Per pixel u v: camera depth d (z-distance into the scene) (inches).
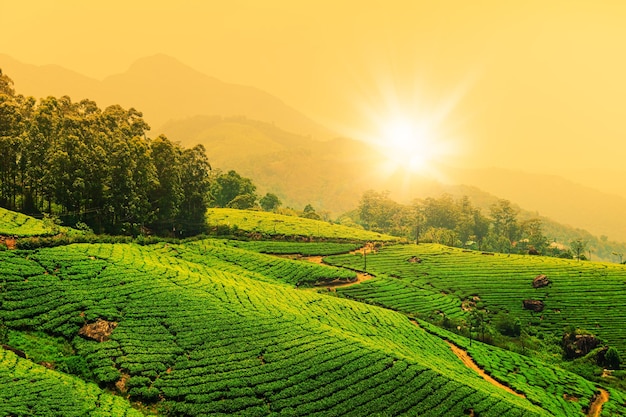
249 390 2060.8
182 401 1945.1
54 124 4008.4
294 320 2753.4
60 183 3791.8
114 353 2117.4
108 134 4443.9
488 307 4370.1
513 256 5713.6
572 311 4232.3
